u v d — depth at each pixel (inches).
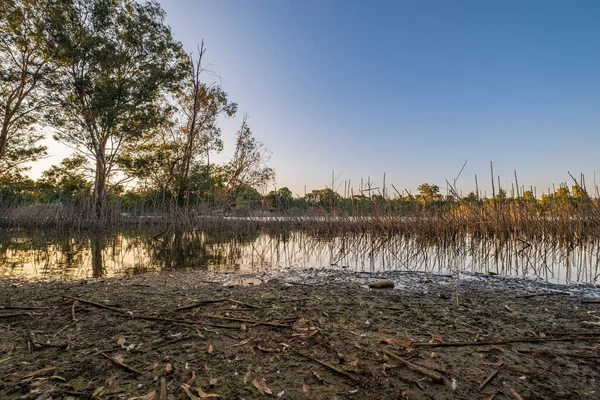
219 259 319.3
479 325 127.0
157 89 901.2
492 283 211.2
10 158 937.5
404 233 447.8
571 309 149.4
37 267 265.4
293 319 131.5
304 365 94.4
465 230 423.5
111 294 169.0
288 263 295.7
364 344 108.3
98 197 803.4
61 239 518.6
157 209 705.6
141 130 885.8
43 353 100.3
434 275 237.8
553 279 227.3
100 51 785.6
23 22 762.8
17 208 730.2
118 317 132.7
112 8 816.3
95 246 429.7
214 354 100.7
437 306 153.3
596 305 156.6
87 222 660.1
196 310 141.9
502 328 123.7
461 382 85.7
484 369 92.4
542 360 97.9
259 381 85.9
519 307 152.6
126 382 84.9
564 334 117.1
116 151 864.9
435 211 443.5
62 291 175.5
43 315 134.2
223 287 188.9
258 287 190.2
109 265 278.2
